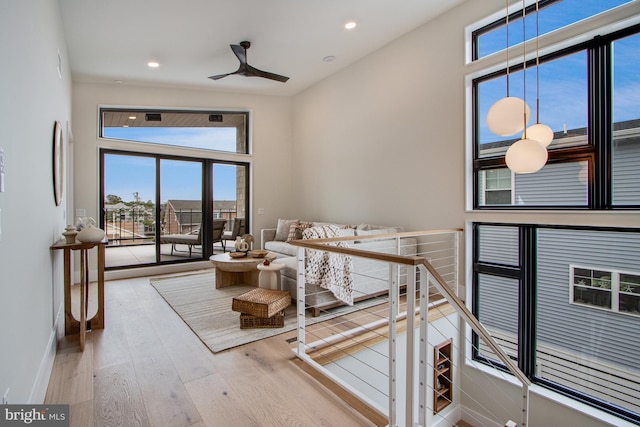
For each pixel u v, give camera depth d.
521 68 3.27
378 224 4.68
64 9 3.19
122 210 5.09
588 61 2.85
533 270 3.27
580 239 2.98
